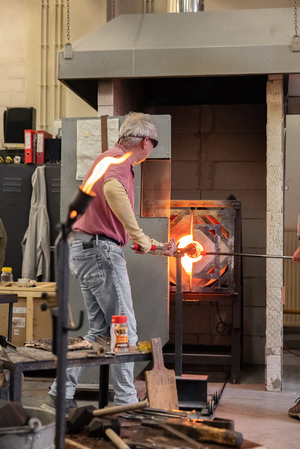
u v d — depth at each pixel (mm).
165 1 6207
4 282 4688
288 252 8250
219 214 4609
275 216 4336
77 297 4070
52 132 6379
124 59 4344
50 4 6449
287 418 3529
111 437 1763
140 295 4023
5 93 6488
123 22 4613
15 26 6508
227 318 5543
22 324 4504
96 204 3033
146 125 3086
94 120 4098
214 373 5129
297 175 8055
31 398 3922
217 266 4559
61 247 1545
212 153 5664
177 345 3969
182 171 5703
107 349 2607
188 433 1845
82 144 4109
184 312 5598
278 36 4277
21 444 1623
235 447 1731
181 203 4641
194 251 3725
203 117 5684
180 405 3561
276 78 4324
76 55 4395
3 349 2463
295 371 5160
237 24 4430
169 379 2701
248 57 4242
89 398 4012
